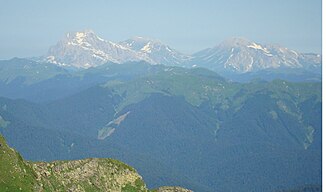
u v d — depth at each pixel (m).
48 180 163.38
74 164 178.38
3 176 147.25
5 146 159.00
